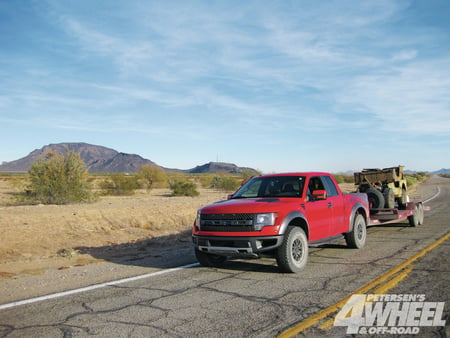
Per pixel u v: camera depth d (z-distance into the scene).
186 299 5.66
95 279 7.03
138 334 4.39
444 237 10.87
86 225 13.89
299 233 7.30
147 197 30.17
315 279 6.64
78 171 23.38
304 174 8.47
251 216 6.99
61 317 5.00
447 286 5.96
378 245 10.01
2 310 5.34
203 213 7.55
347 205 9.28
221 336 4.26
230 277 6.97
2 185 42.41
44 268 8.11
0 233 11.73
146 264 8.34
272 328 4.45
